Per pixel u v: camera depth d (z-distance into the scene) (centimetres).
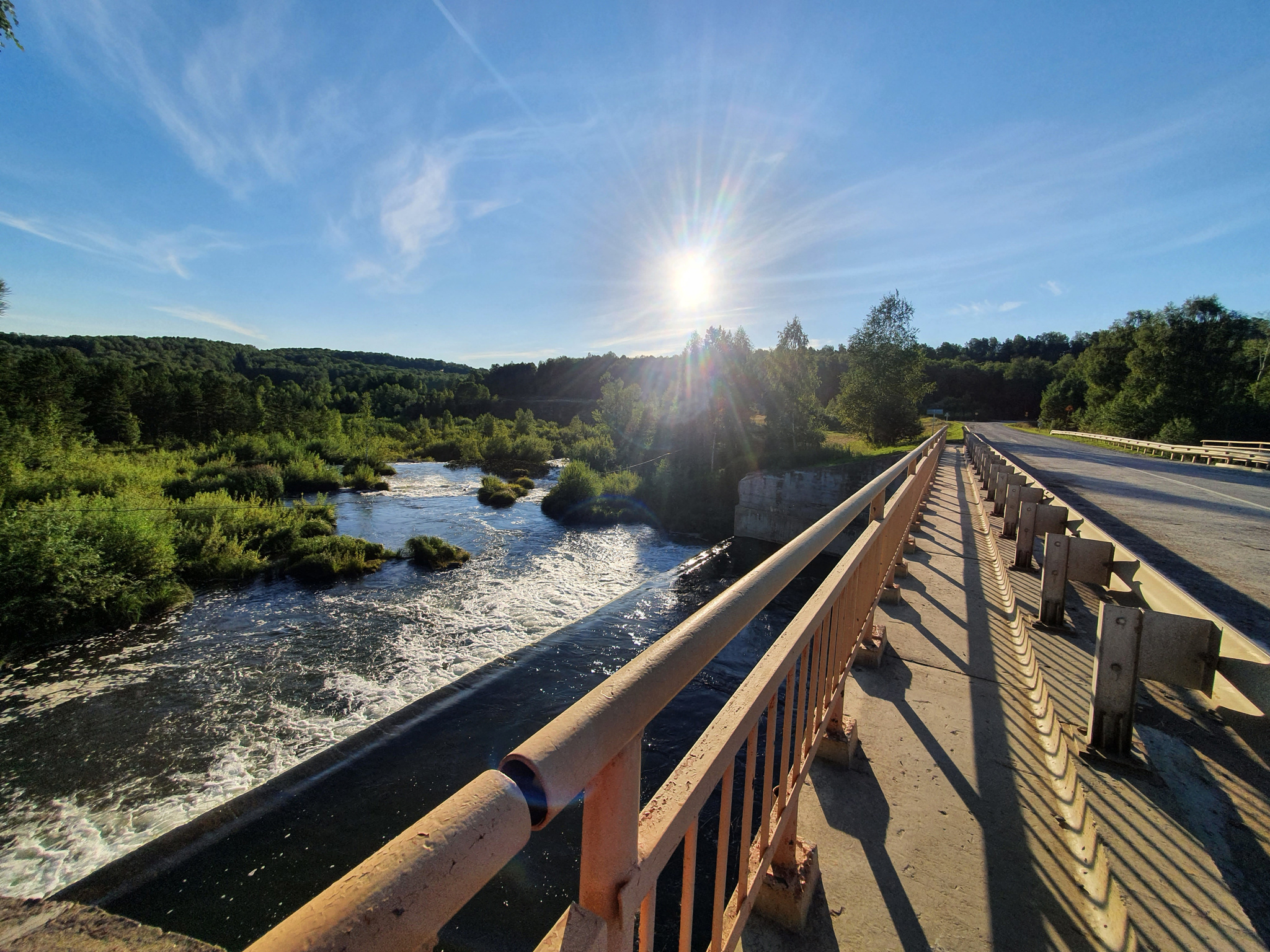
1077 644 353
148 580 1500
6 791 778
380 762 789
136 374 5634
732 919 124
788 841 170
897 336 3675
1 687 1055
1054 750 249
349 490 3509
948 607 427
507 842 47
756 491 2603
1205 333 4028
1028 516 512
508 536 2416
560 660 1140
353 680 1087
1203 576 464
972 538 668
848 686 307
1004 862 190
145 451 4488
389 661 1170
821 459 3272
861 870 187
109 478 2600
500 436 5697
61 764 834
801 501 2489
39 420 3294
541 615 1451
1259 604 388
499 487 3416
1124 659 230
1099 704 235
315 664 1154
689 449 3584
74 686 1061
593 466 4597
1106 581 369
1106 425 4581
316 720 949
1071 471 1456
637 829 77
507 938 522
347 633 1316
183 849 636
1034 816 212
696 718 907
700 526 2792
